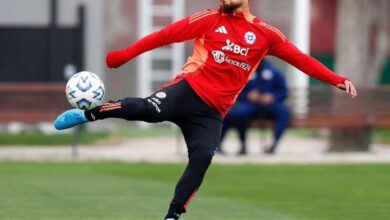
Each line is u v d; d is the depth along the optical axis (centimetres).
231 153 6159
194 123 2786
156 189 4403
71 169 5234
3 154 6000
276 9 8312
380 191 4416
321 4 9294
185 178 2755
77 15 7094
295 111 6094
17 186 4459
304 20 8038
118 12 8262
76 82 2745
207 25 2778
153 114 2748
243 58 2777
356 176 5012
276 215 3603
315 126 6103
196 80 2777
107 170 5197
